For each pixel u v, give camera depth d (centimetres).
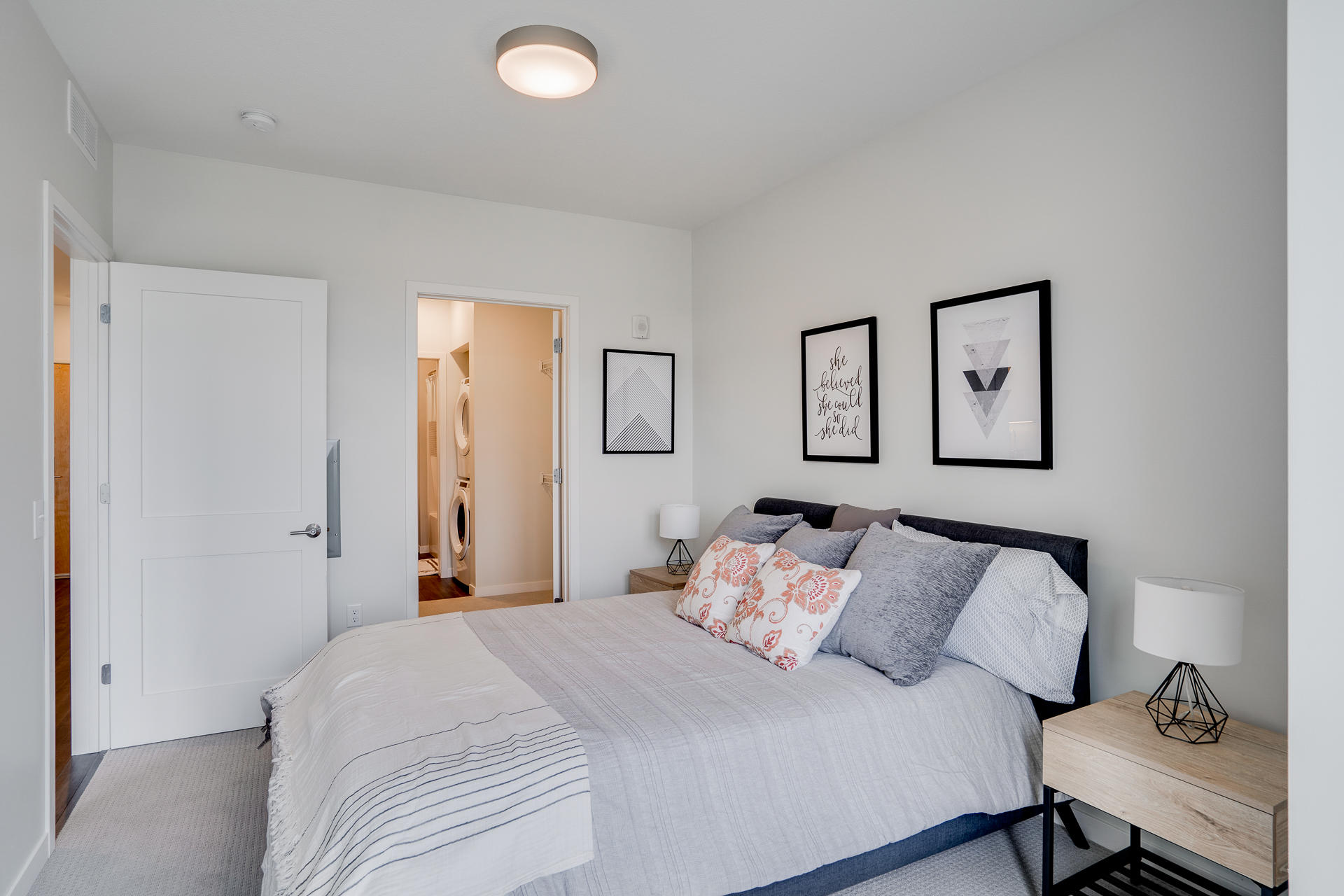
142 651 308
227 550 323
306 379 338
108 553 303
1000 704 218
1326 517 122
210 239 341
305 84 272
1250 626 196
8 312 199
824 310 353
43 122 229
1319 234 123
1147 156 219
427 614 514
